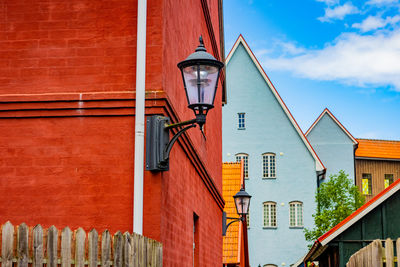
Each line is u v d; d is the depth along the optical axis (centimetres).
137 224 701
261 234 3928
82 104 763
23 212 745
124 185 741
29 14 797
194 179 1042
